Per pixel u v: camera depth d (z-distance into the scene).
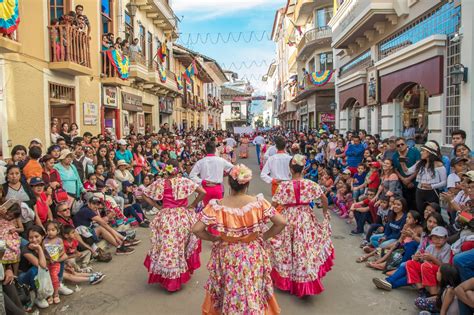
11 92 8.79
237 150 32.31
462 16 8.36
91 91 12.91
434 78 9.61
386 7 11.77
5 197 5.51
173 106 26.03
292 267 4.95
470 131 8.14
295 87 33.12
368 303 4.77
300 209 5.02
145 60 17.91
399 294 5.01
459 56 8.73
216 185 7.15
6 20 7.72
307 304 4.75
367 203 7.76
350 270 5.86
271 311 3.79
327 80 21.56
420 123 11.46
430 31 10.21
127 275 5.84
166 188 5.40
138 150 11.06
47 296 4.79
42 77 10.03
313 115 28.47
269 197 11.80
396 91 12.47
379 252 6.11
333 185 10.23
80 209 6.67
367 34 14.15
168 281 5.17
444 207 7.25
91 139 10.03
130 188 9.09
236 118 71.06
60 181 6.88
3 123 8.50
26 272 4.92
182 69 28.97
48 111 10.28
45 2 10.21
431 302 4.46
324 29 24.14
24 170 6.35
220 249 3.71
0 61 8.41
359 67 16.39
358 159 10.20
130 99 16.72
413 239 5.50
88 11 13.01
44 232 5.09
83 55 11.32
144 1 17.55
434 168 6.48
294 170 5.07
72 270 5.58
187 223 5.38
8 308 4.19
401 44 12.02
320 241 5.09
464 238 4.46
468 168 5.95
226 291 3.61
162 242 5.24
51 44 10.38
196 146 18.48
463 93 8.38
